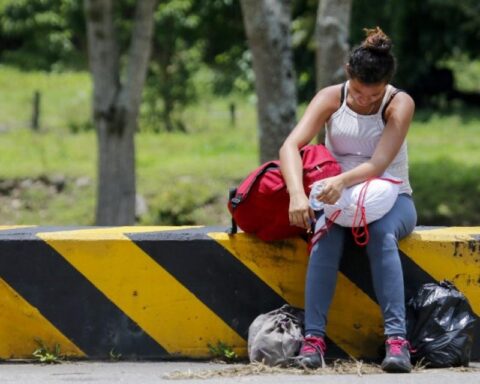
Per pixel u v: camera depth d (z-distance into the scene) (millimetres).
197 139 55562
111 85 33000
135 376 13703
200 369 14172
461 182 43438
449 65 74688
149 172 45062
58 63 80250
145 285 14750
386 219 13938
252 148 52750
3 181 44438
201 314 14766
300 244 14688
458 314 14180
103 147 33312
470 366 14375
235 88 70438
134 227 15617
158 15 59375
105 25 32750
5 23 79875
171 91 59281
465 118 62031
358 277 14711
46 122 60719
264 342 14008
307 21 59656
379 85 13562
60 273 14742
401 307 13773
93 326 14773
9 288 14773
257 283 14750
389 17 59469
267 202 14172
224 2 63250
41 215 42656
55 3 78625
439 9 62312
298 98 66125
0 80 74688
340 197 13594
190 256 14734
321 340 13875
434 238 14641
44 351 14750
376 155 13867
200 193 41969
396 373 13586
